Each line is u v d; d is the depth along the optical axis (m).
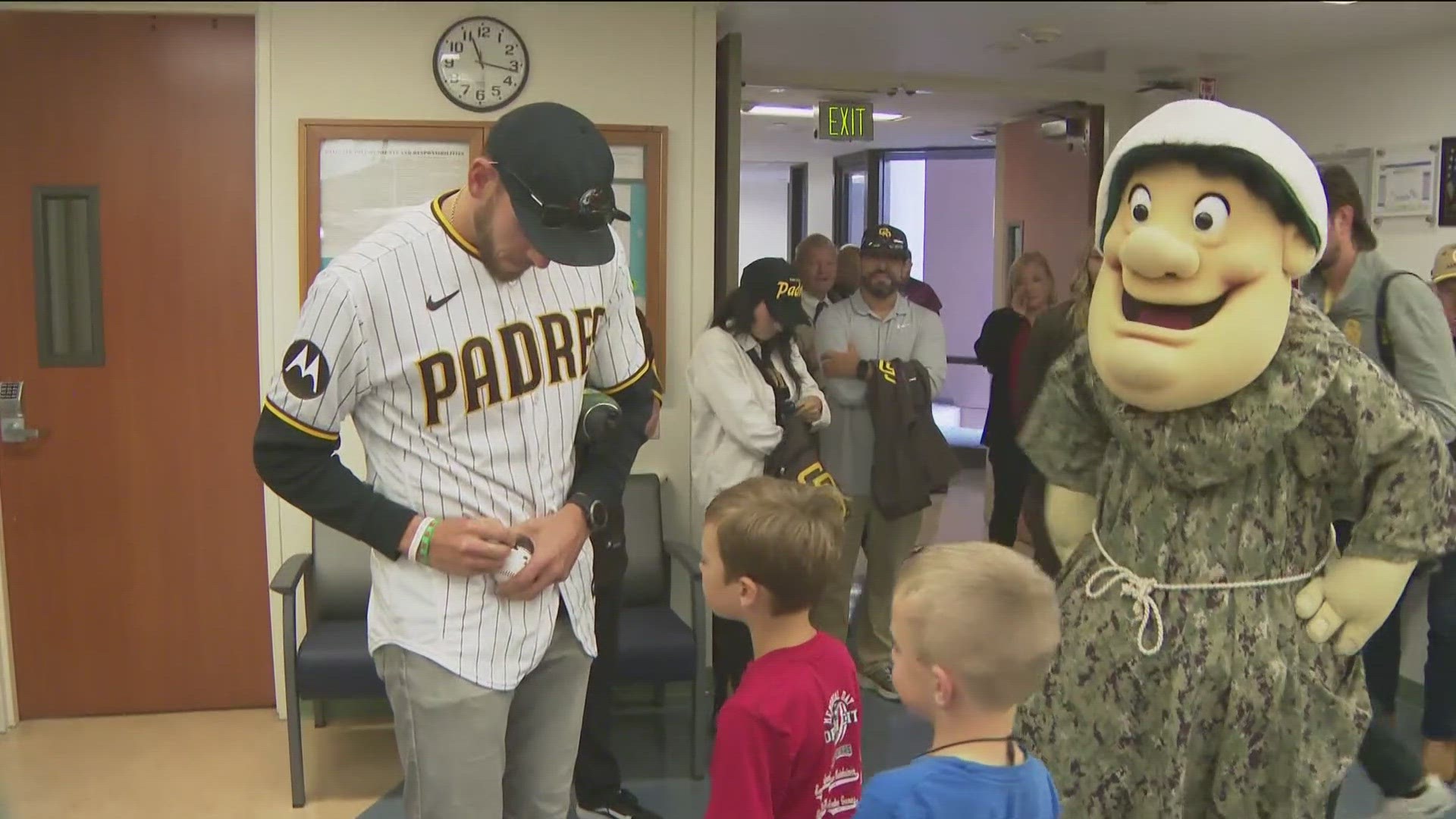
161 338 3.30
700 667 2.98
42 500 3.30
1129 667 1.72
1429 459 1.61
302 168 3.16
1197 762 1.70
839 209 8.22
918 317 3.73
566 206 1.45
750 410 2.98
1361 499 1.69
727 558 1.59
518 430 1.59
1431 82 3.60
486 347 1.54
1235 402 1.62
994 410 4.38
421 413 1.53
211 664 3.44
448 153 3.24
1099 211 1.78
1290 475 1.69
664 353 3.44
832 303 4.09
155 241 3.27
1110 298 1.71
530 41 3.29
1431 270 3.61
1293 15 3.39
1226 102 4.55
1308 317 1.65
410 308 1.50
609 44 3.34
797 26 3.65
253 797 2.91
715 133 3.54
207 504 3.37
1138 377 1.62
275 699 3.49
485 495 1.56
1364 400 1.60
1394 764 2.52
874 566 3.69
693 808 2.85
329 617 3.14
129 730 3.32
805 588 1.57
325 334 1.47
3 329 3.23
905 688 1.33
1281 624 1.68
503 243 1.49
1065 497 1.94
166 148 3.24
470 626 1.55
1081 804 1.76
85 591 3.35
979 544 1.34
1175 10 3.37
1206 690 1.67
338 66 3.20
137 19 3.19
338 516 1.52
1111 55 4.11
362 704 3.42
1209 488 1.69
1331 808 2.24
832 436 3.58
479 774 1.56
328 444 1.52
